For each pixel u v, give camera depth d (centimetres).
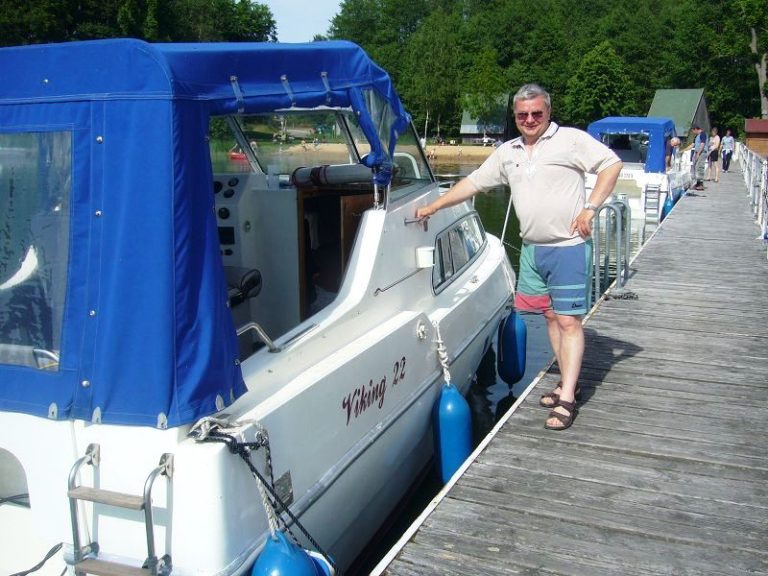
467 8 9325
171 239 254
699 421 438
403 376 414
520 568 298
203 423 261
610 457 392
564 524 329
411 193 478
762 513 336
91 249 262
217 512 257
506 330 668
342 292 389
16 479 312
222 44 305
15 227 276
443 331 479
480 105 6762
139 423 258
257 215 428
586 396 479
